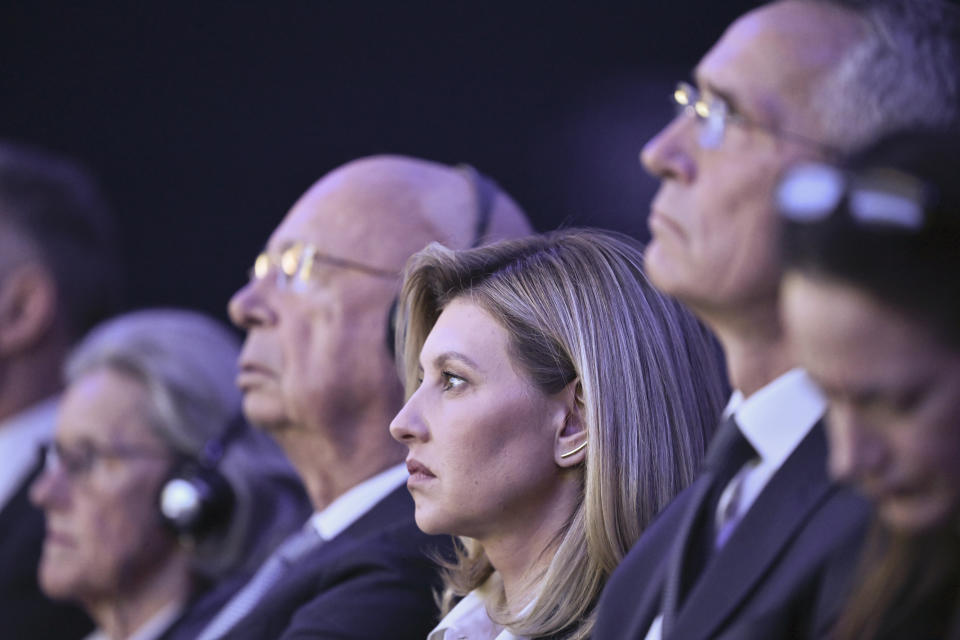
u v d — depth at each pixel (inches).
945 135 117.2
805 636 145.9
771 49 154.9
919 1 155.8
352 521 294.7
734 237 154.0
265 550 373.7
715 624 151.1
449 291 238.8
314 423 303.4
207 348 401.7
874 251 112.8
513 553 226.1
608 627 173.2
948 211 112.0
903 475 120.0
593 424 221.1
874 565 138.7
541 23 699.4
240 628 284.8
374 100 733.3
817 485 154.2
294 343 303.7
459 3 714.8
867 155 118.3
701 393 232.7
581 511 221.9
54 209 478.6
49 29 757.3
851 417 120.9
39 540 427.5
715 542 166.6
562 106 698.2
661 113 675.4
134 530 385.7
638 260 235.9
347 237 304.8
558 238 240.1
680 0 678.5
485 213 310.7
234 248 752.3
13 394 466.6
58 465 394.0
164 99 754.2
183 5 748.6
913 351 115.0
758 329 159.9
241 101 750.5
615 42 691.4
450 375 226.7
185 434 388.2
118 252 751.1
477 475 220.8
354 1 732.7
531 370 223.6
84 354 406.0
